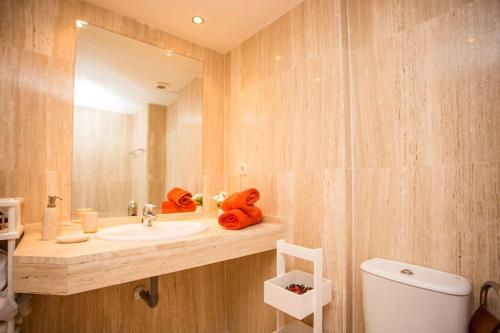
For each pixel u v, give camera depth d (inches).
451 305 33.7
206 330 71.6
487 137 36.6
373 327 40.4
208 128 74.3
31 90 48.8
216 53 76.6
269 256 62.7
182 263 43.8
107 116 58.0
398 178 45.3
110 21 58.2
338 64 49.7
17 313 40.8
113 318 56.6
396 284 38.1
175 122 68.2
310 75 54.6
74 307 52.1
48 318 49.5
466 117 38.5
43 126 49.8
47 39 50.6
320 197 52.1
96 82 56.5
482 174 37.0
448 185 40.0
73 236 43.3
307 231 54.3
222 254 48.8
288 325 54.1
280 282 51.9
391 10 46.7
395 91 45.9
